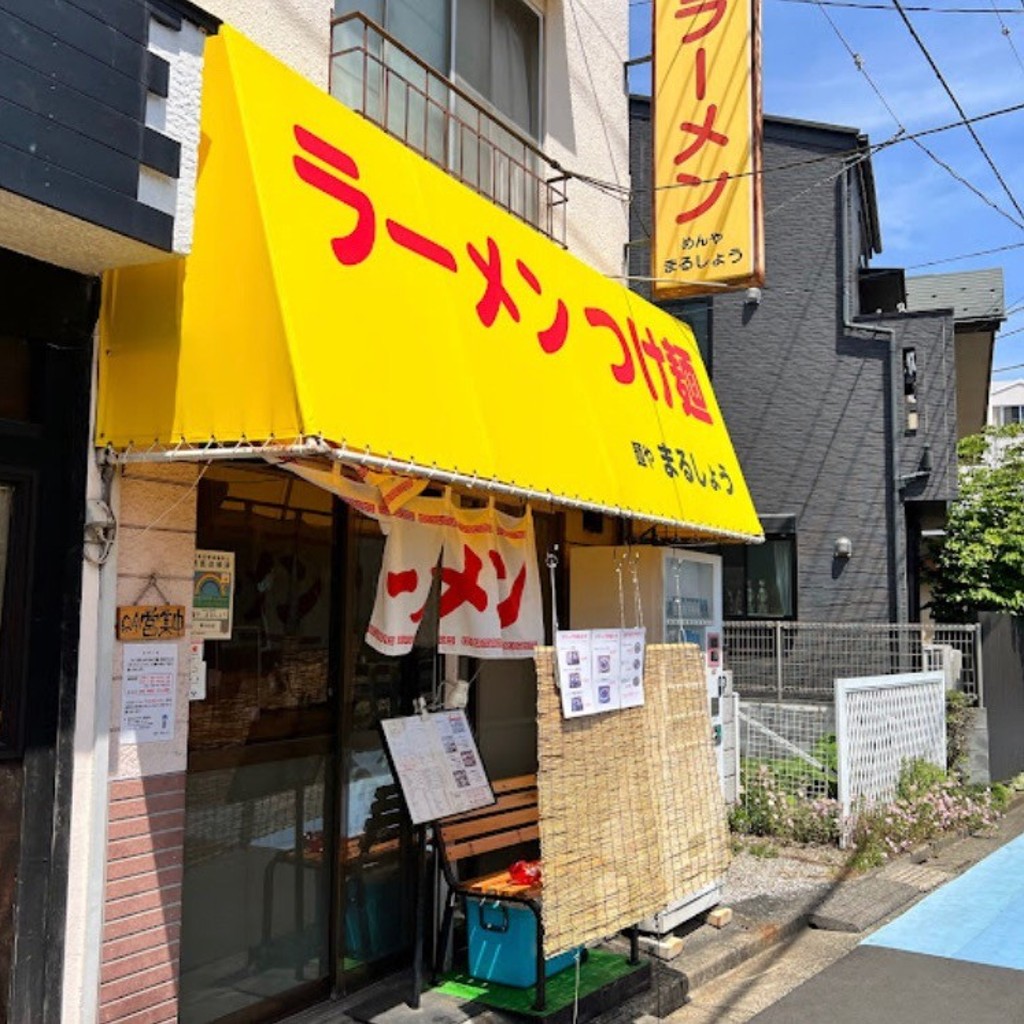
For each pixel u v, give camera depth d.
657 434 6.32
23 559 3.57
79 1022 3.61
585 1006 5.01
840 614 11.88
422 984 5.18
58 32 3.02
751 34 7.09
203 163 3.69
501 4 7.16
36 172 2.94
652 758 5.45
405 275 4.23
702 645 7.42
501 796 5.56
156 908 3.94
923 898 7.54
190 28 3.53
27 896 3.49
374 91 5.82
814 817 8.67
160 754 4.00
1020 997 5.51
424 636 5.84
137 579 3.93
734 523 7.05
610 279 6.98
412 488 4.43
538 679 4.64
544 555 7.01
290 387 3.34
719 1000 5.51
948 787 9.86
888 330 11.90
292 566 4.92
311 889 4.96
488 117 6.50
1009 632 12.96
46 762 3.57
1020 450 14.95
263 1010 4.66
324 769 5.09
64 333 3.66
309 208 3.81
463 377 4.35
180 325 3.61
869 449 11.93
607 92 8.39
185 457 3.58
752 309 12.48
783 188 12.44
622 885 4.96
